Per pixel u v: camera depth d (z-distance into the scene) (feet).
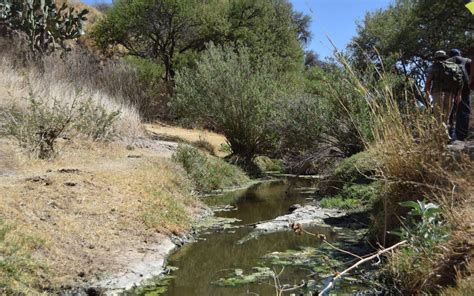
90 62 50.83
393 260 13.52
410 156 16.05
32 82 32.22
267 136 43.60
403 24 70.03
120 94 46.65
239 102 43.47
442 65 21.27
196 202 26.12
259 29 84.48
